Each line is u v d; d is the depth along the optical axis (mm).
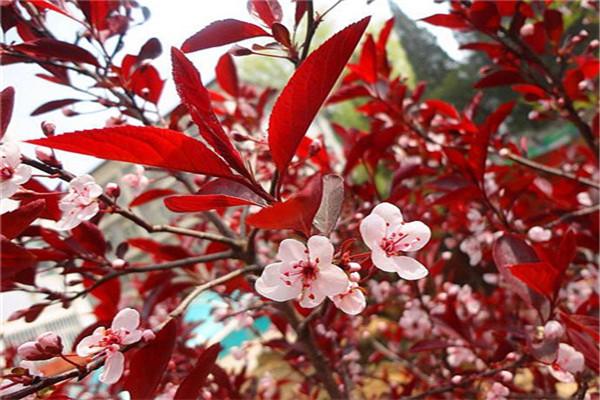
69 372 153
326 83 143
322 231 153
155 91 268
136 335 157
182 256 309
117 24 242
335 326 399
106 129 136
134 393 167
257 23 193
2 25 231
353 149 289
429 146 408
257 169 300
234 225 398
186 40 184
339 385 338
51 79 248
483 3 314
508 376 238
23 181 161
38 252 222
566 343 220
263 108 400
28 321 228
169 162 151
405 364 463
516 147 404
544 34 354
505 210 324
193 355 341
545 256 231
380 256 140
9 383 170
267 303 288
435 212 409
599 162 360
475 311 368
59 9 205
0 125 167
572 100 351
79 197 177
